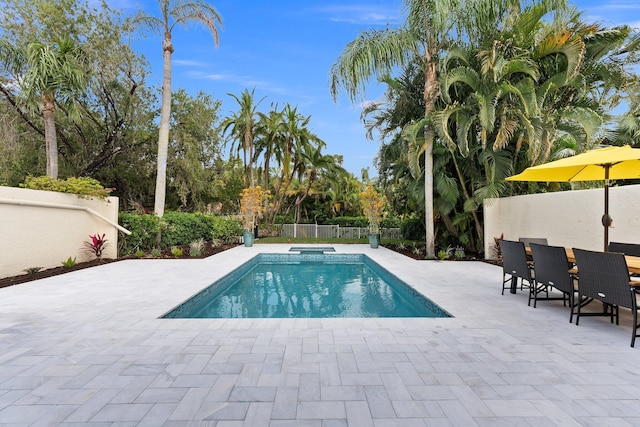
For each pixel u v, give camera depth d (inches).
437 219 471.5
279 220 949.2
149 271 302.0
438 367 107.7
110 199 373.4
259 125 764.0
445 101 373.1
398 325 151.8
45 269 293.1
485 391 92.6
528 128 319.6
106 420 78.5
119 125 550.3
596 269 142.7
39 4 446.0
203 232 544.4
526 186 395.5
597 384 96.7
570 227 301.3
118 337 133.8
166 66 448.8
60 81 372.2
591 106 358.3
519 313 171.8
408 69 434.9
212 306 223.9
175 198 697.0
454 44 390.3
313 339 133.0
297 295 258.2
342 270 380.2
